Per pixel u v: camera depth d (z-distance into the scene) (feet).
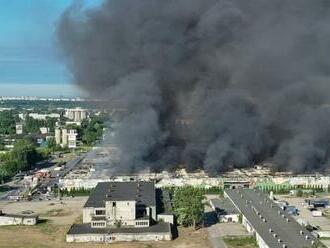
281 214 261.03
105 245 232.53
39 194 348.59
